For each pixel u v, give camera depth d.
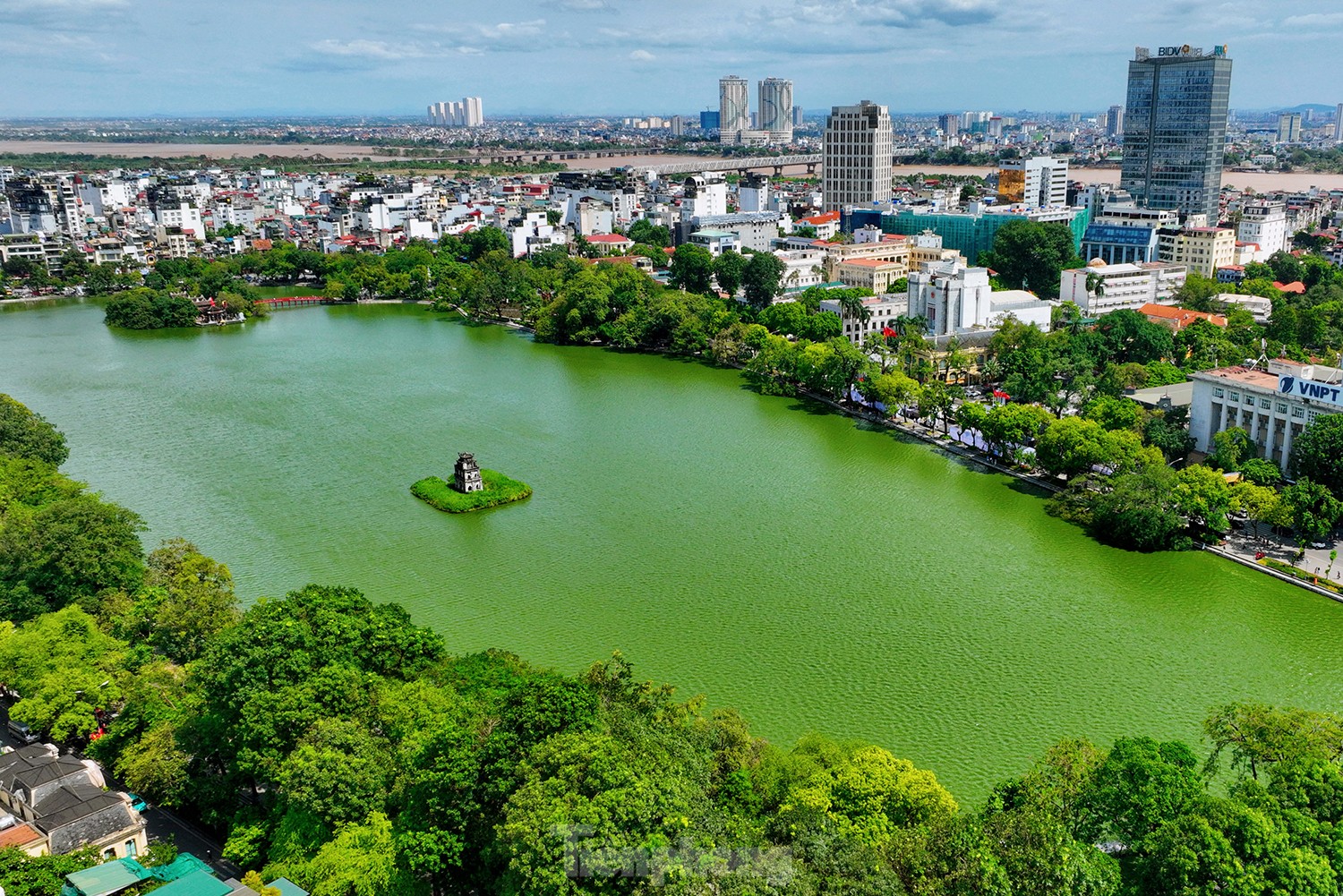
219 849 155.38
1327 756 140.75
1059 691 195.62
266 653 166.88
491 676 178.12
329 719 156.88
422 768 142.38
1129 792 134.12
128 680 184.00
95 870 136.38
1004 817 126.31
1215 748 166.12
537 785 126.94
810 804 134.88
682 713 162.25
